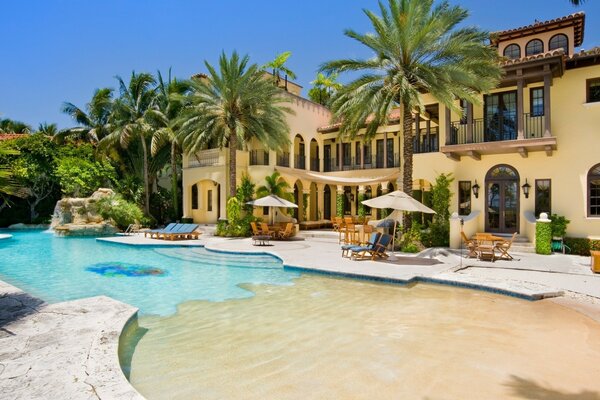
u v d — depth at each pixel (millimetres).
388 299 11281
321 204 37125
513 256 17625
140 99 37719
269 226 28031
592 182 18766
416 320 9273
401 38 18938
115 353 6320
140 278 14570
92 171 37688
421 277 13359
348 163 36344
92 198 32781
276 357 7062
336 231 29266
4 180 10500
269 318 9492
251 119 28203
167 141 38000
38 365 5848
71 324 7781
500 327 8711
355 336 8188
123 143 35656
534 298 10898
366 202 17656
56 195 38688
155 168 41594
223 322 9203
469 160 21422
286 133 29812
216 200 34531
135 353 7273
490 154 20891
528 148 19125
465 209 21703
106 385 5227
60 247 23734
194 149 28453
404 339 7992
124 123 36938
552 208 19453
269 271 16016
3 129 56562
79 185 36719
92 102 40562
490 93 20578
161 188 43250
